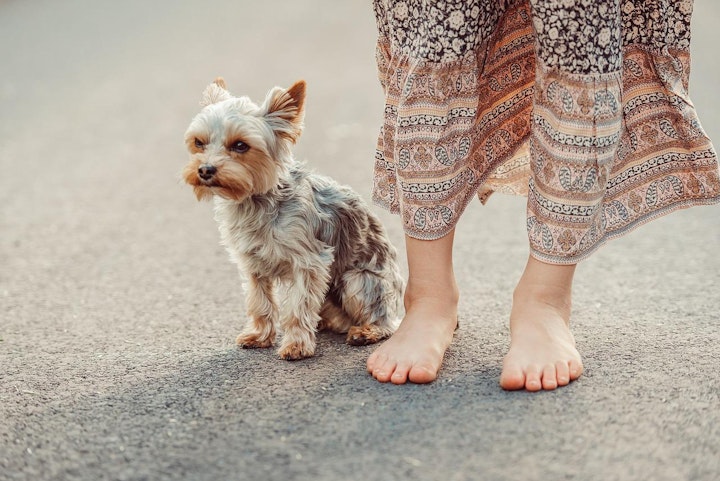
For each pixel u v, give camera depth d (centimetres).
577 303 401
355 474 235
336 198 373
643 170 320
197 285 462
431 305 324
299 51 1377
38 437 271
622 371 303
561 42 282
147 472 243
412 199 314
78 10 1828
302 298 346
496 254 500
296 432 263
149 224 596
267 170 355
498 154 333
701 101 906
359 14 1820
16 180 718
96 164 772
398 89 318
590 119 286
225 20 1747
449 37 294
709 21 1526
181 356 349
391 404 280
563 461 238
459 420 265
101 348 362
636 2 308
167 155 802
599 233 311
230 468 242
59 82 1142
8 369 338
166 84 1127
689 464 234
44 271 492
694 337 340
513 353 298
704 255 476
